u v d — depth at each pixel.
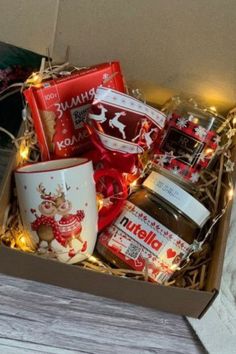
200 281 0.49
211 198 0.51
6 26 0.51
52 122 0.48
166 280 0.47
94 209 0.46
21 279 0.50
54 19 0.49
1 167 0.53
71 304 0.50
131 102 0.45
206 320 0.50
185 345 0.50
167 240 0.46
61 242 0.45
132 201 0.48
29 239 0.45
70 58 0.52
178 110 0.50
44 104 0.48
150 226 0.46
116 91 0.45
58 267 0.44
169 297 0.45
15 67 0.53
